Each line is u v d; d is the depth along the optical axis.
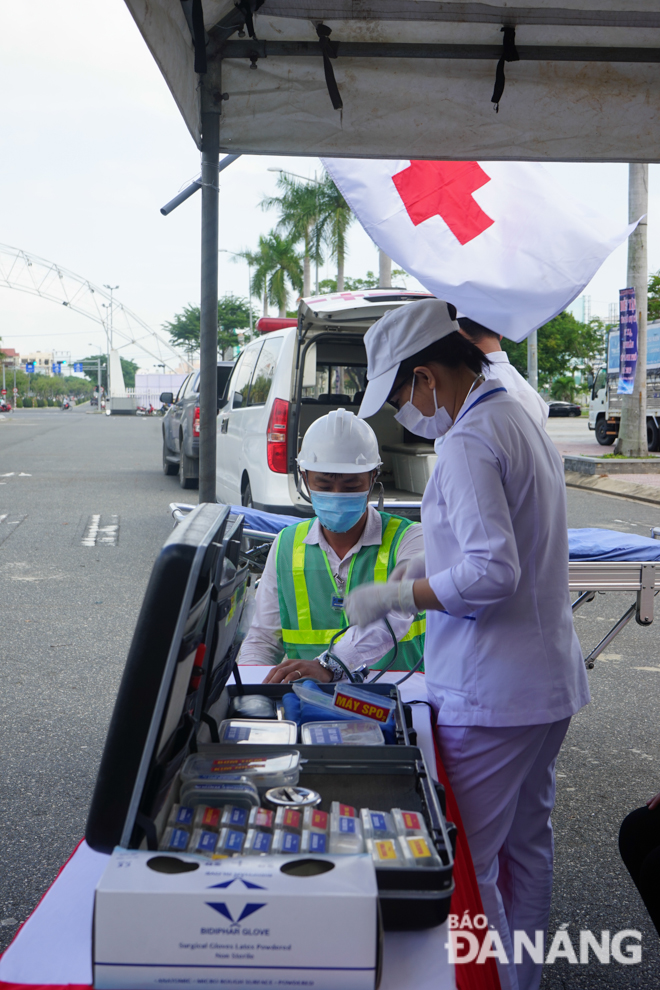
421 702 1.81
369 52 2.63
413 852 1.02
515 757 1.67
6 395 124.44
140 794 0.97
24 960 0.98
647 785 3.43
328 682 1.90
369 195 3.16
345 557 2.28
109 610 5.84
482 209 3.10
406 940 1.00
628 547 3.46
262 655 2.31
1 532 8.74
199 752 1.29
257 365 7.14
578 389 65.00
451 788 1.58
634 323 16.12
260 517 3.96
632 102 2.77
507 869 1.96
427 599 1.51
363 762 1.27
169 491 12.13
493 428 1.57
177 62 2.47
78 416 62.84
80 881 1.16
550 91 2.75
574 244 3.05
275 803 1.13
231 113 2.82
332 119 2.81
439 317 1.67
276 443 6.12
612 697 4.48
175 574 0.95
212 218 2.89
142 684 0.96
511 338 3.04
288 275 43.09
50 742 3.68
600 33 2.56
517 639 1.63
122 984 0.87
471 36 2.59
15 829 2.93
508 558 1.47
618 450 16.77
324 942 0.86
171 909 0.86
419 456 6.13
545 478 1.64
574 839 2.98
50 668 4.64
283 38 2.64
